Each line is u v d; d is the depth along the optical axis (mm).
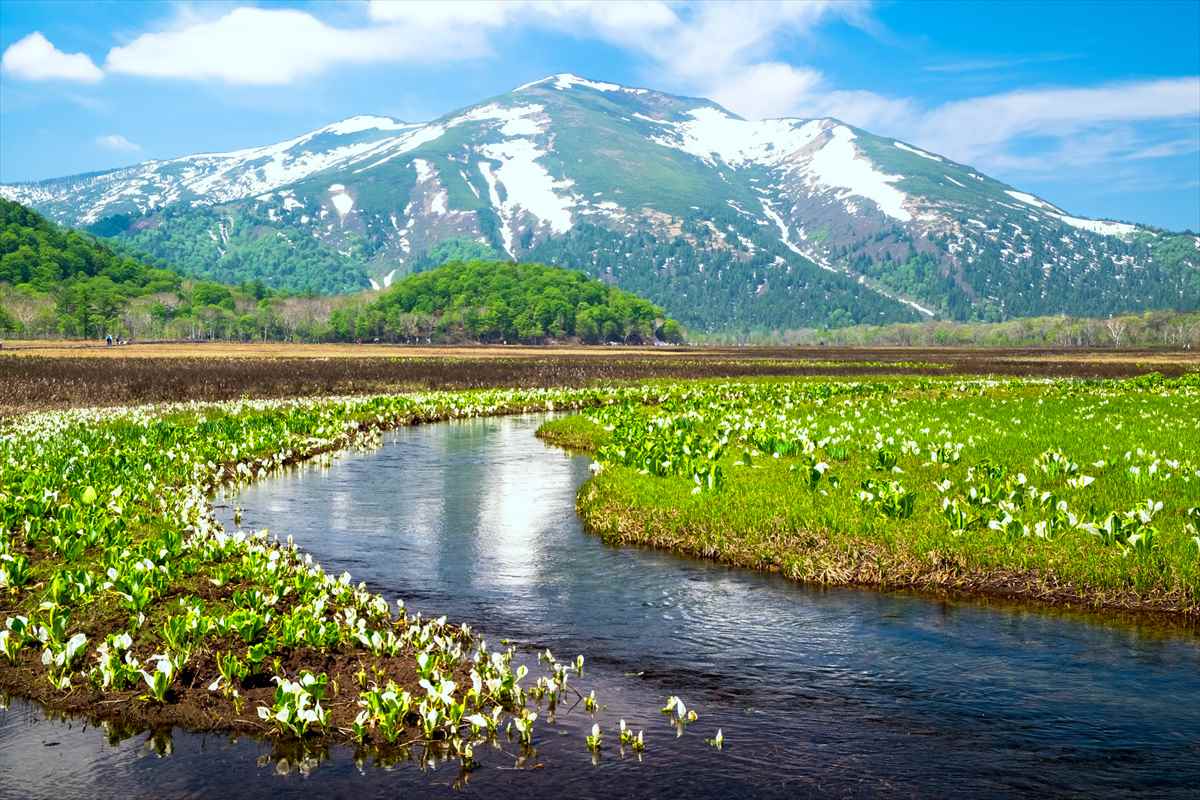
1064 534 13648
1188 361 119062
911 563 13039
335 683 9023
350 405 40688
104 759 7582
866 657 9945
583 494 19234
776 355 158000
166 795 6992
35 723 8266
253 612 9984
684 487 18172
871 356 151750
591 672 9547
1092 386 53812
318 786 7141
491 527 16812
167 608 10984
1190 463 18688
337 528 16672
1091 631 10766
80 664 9414
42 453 21484
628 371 77938
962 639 10516
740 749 7727
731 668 9641
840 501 16172
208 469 22469
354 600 11680
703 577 13289
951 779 7191
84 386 49250
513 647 10297
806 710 8531
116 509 15719
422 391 54219
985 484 16297
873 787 7070
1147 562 12086
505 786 7125
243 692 8836
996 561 12781
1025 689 9016
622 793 7000
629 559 14375
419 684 8703
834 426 27703
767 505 16047
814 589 12664
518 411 45094
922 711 8500
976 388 51594
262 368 72375
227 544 13625
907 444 21203
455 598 12211
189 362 81750
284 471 23906
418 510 18422
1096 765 7418
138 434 27000
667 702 8734
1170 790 7008
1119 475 17953
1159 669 9531
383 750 7773
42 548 13727
